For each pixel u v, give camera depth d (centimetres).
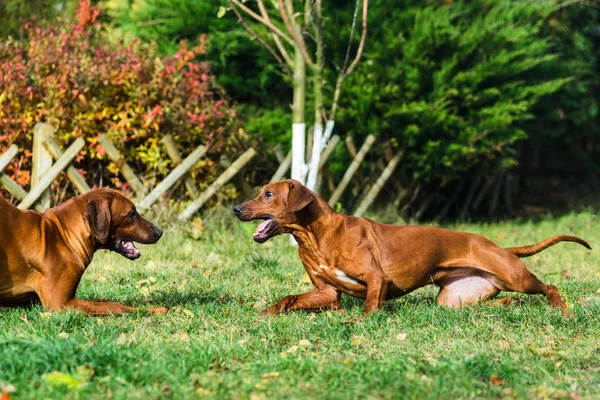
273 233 647
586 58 1700
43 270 582
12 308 600
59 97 1038
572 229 1302
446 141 1284
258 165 1255
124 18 1403
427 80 1284
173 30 1377
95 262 895
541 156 1902
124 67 1075
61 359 445
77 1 1416
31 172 1042
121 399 405
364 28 1012
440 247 677
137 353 473
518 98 1318
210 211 1127
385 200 1391
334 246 643
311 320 605
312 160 1064
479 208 1602
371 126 1236
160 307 612
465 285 703
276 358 485
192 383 436
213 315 611
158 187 1048
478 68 1277
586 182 1953
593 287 784
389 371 463
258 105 1458
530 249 708
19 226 575
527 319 619
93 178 1098
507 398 432
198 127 1111
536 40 1424
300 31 1046
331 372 456
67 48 1103
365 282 646
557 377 479
